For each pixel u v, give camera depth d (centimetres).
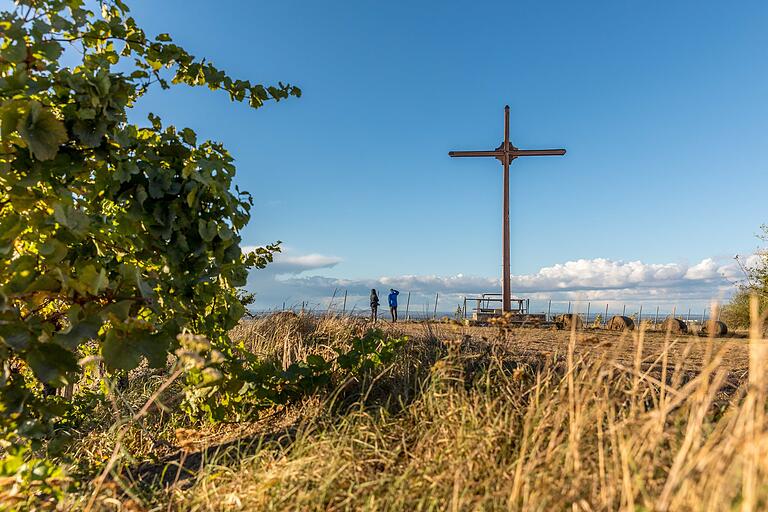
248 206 487
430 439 334
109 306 356
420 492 281
